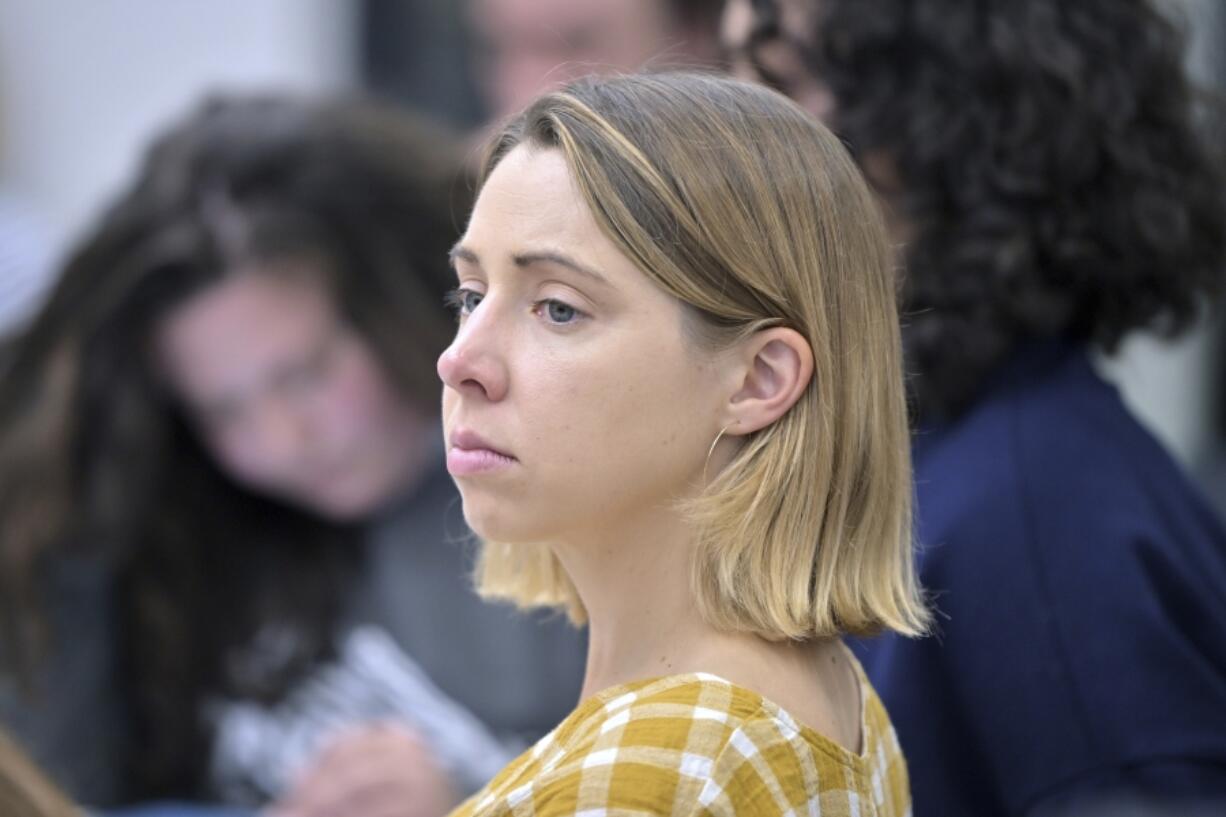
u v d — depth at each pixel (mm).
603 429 3281
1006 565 4590
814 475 3414
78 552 8766
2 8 15086
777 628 3348
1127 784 4355
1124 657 4469
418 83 14352
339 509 8781
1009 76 5051
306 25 14594
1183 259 5309
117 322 8648
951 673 4574
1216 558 5020
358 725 8156
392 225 8680
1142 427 5113
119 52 14977
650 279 3275
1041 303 5043
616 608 3516
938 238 5109
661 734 3133
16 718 8680
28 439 8680
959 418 5012
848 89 5230
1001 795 4523
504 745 8305
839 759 3369
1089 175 5094
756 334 3369
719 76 3693
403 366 8656
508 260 3324
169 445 8883
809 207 3469
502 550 4027
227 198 8500
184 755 9031
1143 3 5305
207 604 8977
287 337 8477
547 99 3469
